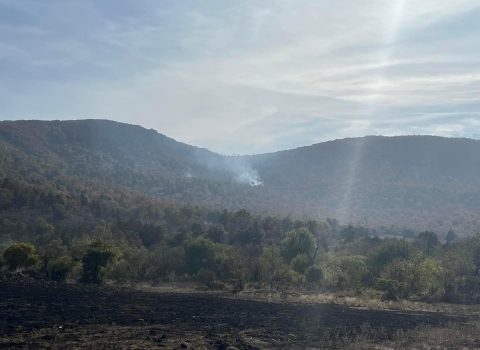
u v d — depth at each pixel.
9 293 37.19
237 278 58.22
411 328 27.45
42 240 80.25
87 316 27.20
